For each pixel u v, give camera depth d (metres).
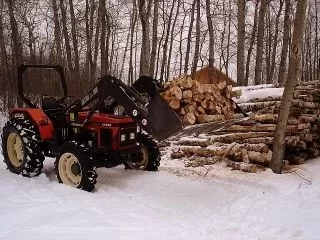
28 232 4.38
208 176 7.25
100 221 4.79
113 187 6.42
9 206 5.35
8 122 7.24
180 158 8.65
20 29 25.38
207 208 5.63
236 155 8.06
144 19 12.42
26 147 6.79
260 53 17.12
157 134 5.68
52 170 7.43
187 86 5.81
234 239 4.47
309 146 9.49
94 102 6.81
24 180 6.67
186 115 5.75
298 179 7.27
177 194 6.19
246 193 6.37
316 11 33.06
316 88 9.84
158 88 5.98
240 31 15.55
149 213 5.23
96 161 6.67
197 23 19.30
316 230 4.72
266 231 4.74
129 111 6.01
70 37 25.28
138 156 7.40
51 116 7.12
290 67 7.45
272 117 8.52
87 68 20.23
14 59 20.27
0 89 21.27
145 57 12.52
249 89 10.80
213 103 6.20
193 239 4.41
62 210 5.20
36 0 28.44
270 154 7.96
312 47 36.62
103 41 17.83
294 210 5.60
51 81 18.58
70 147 6.28
